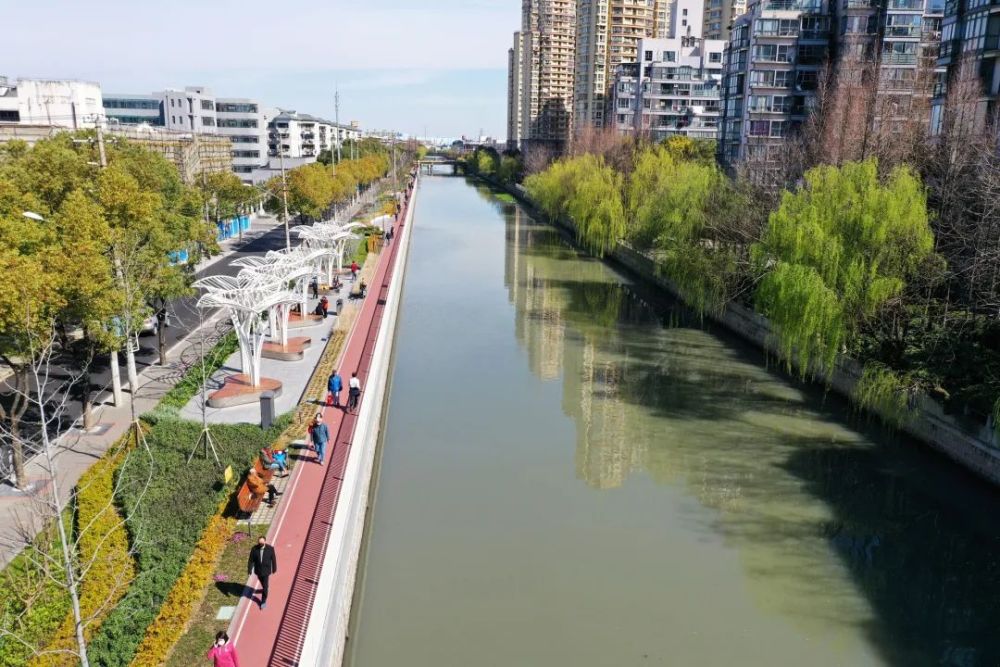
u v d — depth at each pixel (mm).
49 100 64812
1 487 19578
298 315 41000
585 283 61281
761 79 78375
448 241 84125
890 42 71438
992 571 21734
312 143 160000
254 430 24156
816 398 34844
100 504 18594
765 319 41125
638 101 124625
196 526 18031
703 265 44281
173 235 29406
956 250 32094
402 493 25500
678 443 30062
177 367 31016
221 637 13047
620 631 18562
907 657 18062
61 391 27094
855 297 30859
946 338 28453
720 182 49031
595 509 24734
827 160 44750
